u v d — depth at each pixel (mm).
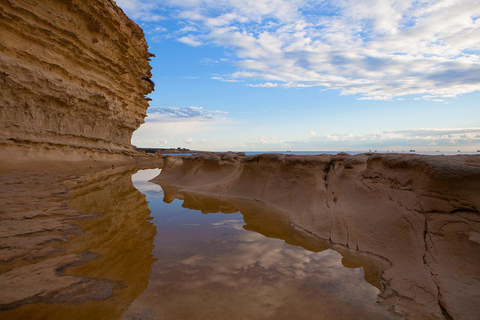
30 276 3129
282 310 2633
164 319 2428
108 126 25641
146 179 14203
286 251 4207
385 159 5270
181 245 4422
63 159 17016
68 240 4430
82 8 18203
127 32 24531
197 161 12500
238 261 3803
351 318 2537
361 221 4719
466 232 3283
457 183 3641
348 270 3545
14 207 6156
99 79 21234
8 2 13664
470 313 2467
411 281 3076
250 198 8586
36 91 15523
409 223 3912
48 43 16078
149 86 32219
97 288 2945
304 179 7363
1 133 13625
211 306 2662
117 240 4574
